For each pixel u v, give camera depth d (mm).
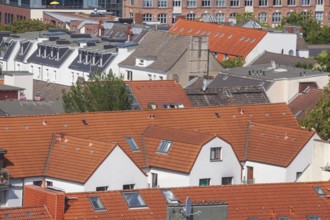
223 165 181125
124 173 173750
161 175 179875
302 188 155125
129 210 146875
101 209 146000
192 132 183750
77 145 176625
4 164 175250
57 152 177125
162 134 184125
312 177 179750
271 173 186125
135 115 188250
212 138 180250
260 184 153750
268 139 189875
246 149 189250
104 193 147500
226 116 195250
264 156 187250
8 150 176875
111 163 172875
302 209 152875
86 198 146125
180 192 149875
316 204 154000
